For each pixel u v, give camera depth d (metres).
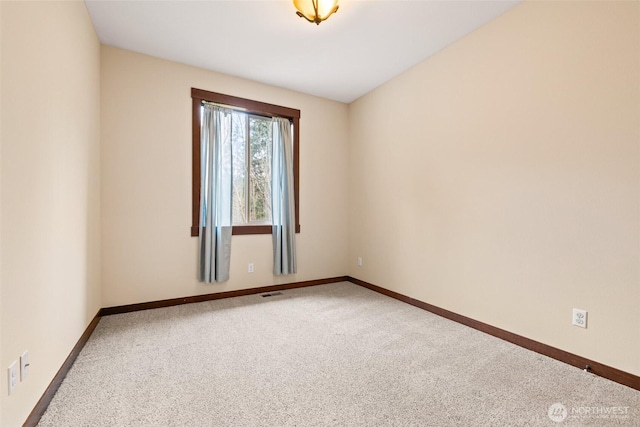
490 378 1.87
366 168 4.08
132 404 1.59
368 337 2.48
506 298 2.43
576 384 1.80
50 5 1.64
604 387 1.77
